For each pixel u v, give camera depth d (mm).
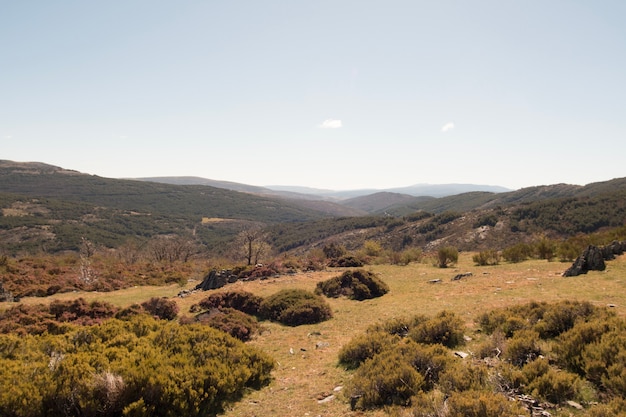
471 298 17031
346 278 22922
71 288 28141
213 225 195125
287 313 17562
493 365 8664
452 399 6625
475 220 107688
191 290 27578
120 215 174375
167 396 7773
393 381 7918
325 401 8312
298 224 180375
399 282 24500
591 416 6008
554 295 15258
